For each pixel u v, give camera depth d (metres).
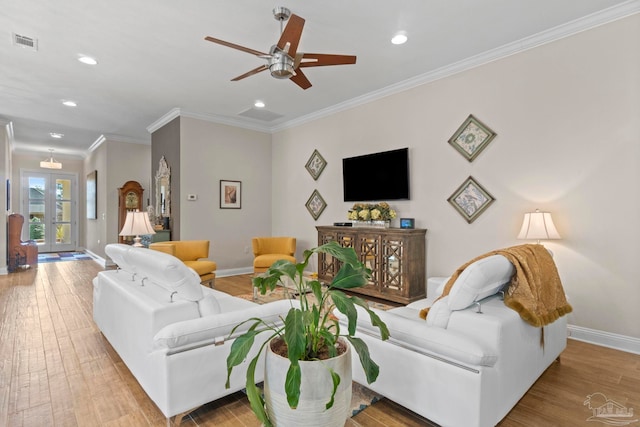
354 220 4.73
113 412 1.92
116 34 3.14
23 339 3.00
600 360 2.61
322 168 5.58
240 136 6.20
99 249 7.80
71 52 3.48
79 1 2.64
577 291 3.03
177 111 5.43
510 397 1.78
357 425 1.82
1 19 2.88
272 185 6.68
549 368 2.48
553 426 1.79
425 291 4.16
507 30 3.14
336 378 1.31
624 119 2.80
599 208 2.92
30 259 6.77
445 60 3.75
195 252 4.88
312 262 5.79
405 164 4.33
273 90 4.61
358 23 3.00
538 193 3.26
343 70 3.99
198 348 1.83
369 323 2.01
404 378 1.83
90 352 2.73
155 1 2.65
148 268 2.20
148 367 1.92
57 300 4.34
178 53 3.51
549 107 3.19
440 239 4.03
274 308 2.13
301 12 2.82
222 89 4.56
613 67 2.84
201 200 5.69
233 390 1.97
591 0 2.70
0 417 1.87
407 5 2.74
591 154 2.96
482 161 3.65
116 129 6.75
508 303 1.90
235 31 3.11
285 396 1.37
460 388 1.59
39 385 2.21
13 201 8.89
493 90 3.56
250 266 6.33
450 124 3.92
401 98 4.43
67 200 9.76
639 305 2.73
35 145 8.36
